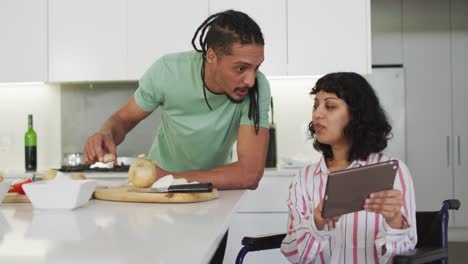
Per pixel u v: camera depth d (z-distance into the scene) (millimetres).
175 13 3535
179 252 774
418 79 5531
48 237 912
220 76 1740
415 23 5523
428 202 5516
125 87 3863
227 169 1816
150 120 3824
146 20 3557
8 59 3645
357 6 3432
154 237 904
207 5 3516
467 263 4516
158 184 1566
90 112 3879
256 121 1866
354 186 1396
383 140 1777
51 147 3904
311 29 3459
